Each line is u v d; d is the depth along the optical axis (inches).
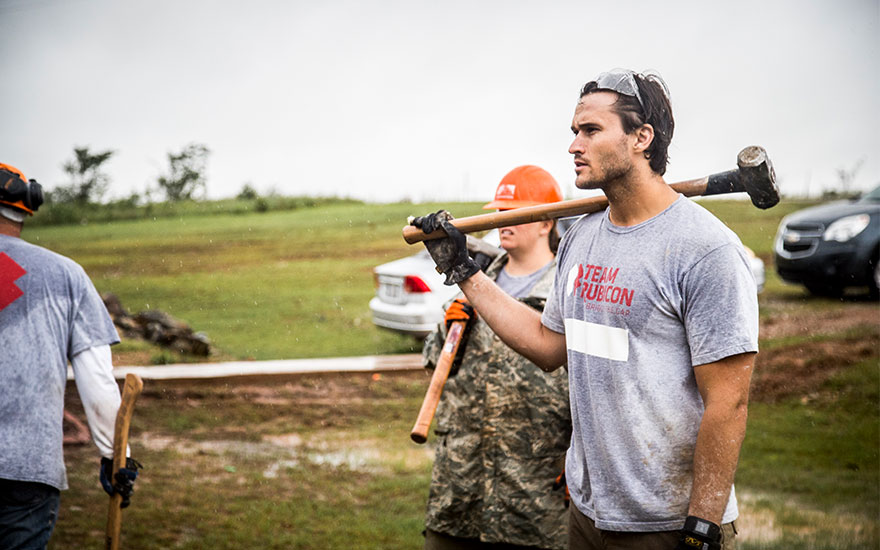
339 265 601.9
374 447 227.3
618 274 75.9
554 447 102.3
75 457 214.2
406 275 332.2
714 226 73.0
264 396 277.7
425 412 100.9
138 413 255.3
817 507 178.7
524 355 88.5
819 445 222.8
